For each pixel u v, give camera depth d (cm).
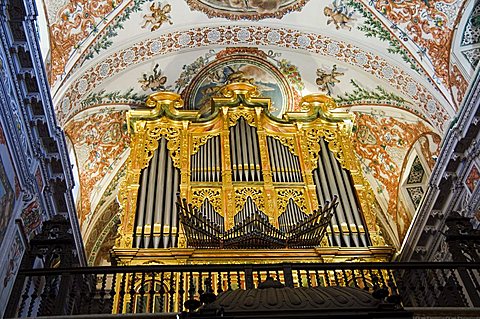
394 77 1258
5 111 761
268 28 1338
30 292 859
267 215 1082
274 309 407
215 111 1344
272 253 995
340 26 1284
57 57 1066
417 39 1167
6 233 777
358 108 1411
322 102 1359
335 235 1062
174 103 1332
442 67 1123
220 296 449
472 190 989
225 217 1070
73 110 1194
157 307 897
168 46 1322
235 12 1295
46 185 949
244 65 1430
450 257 1066
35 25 799
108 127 1386
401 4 1170
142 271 759
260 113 1327
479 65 902
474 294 752
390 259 1014
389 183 1410
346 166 1234
